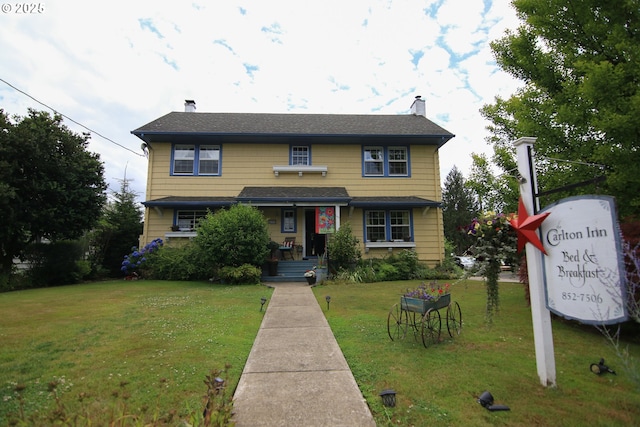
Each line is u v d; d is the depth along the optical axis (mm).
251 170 15203
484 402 2889
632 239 4535
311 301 8227
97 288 10742
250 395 3150
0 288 10797
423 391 3188
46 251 12609
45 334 5066
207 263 12539
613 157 5945
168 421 2195
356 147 15641
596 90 5855
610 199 2861
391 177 15500
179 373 3547
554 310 3283
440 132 15328
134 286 11234
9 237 11336
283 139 15125
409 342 4805
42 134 11859
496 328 5543
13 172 11281
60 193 12180
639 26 6070
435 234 15125
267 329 5578
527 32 8008
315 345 4699
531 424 2617
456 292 9875
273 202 13641
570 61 7070
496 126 10820
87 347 4441
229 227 12023
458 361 4004
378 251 14867
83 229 13305
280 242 14789
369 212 15156
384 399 2900
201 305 7582
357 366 3861
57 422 2193
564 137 7371
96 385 3242
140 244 14461
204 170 15039
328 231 14266
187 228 14586
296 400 3047
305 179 15320
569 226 3166
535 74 7984
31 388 3180
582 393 3176
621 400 3020
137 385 3234
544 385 3305
